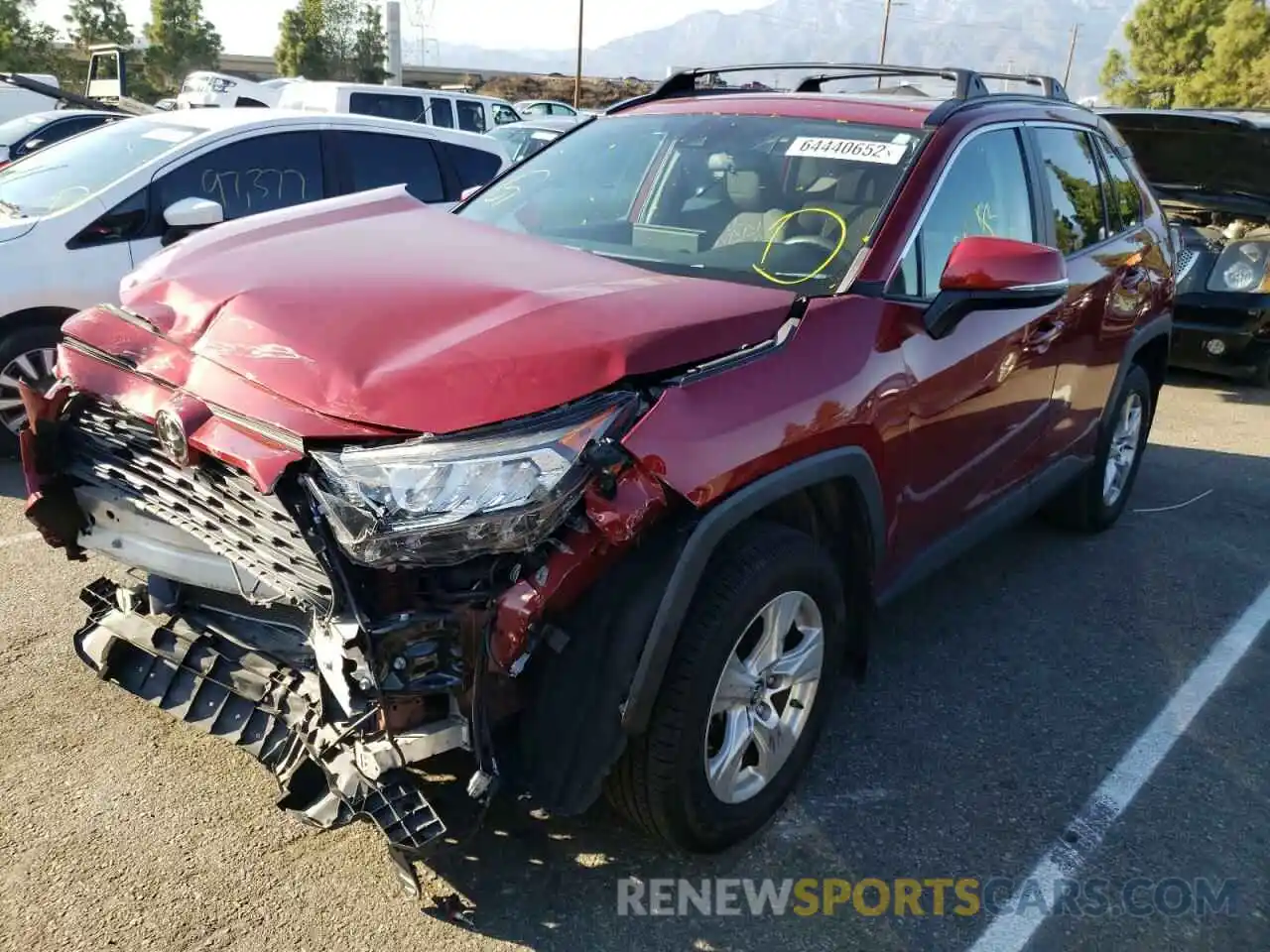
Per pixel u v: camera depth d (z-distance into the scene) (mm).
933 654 3877
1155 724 3480
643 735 2393
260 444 2176
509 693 2232
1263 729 3494
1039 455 4062
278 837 2682
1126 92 54000
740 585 2447
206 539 2451
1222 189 8586
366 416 2150
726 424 2342
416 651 2082
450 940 2395
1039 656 3895
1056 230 4027
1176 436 7070
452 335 2307
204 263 2807
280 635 2572
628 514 2152
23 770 2875
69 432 2768
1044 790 3094
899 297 3010
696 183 3438
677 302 2533
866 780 3088
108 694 3254
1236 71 48031
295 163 6305
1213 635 4145
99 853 2588
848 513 2902
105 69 15555
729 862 2719
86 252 5391
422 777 2346
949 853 2807
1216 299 8023
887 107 3551
